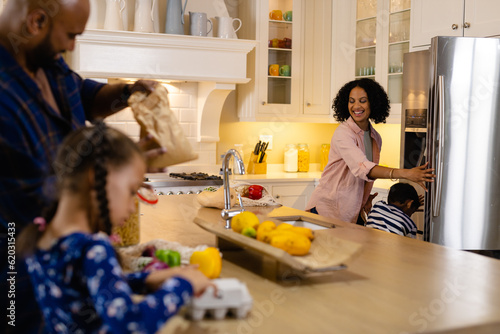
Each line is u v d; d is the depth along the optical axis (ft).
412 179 9.21
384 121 10.34
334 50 14.85
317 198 10.11
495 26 10.34
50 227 3.21
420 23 12.19
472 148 9.78
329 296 4.00
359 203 9.73
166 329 3.30
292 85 14.61
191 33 13.09
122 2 12.68
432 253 5.44
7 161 3.99
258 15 14.02
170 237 5.97
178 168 14.15
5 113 3.93
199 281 3.37
